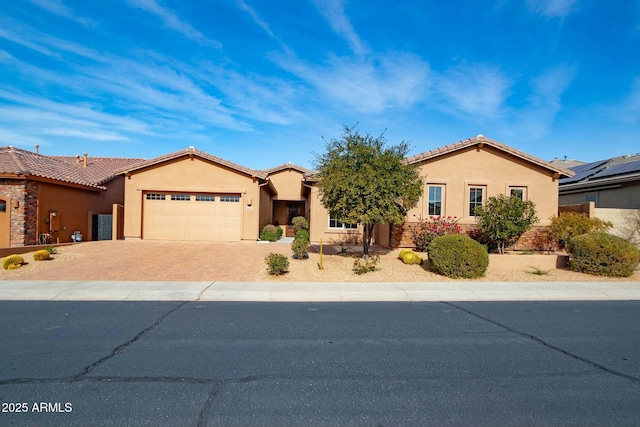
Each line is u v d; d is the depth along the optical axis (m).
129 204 19.02
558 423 3.67
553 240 16.42
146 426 3.55
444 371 4.90
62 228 18.69
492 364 5.16
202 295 9.36
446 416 3.79
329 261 13.80
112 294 9.31
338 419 3.71
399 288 10.38
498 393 4.29
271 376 4.69
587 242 12.56
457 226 15.44
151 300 8.96
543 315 7.92
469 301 9.32
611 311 8.34
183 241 19.12
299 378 4.64
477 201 16.75
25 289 9.67
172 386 4.38
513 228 13.38
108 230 22.48
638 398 4.21
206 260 13.87
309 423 3.63
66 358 5.20
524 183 16.75
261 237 20.25
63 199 18.80
